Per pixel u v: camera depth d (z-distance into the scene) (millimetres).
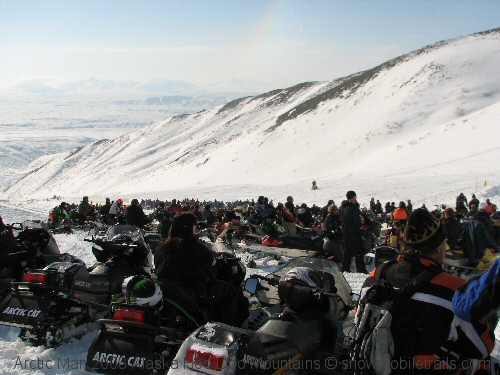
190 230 4801
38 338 5004
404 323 2896
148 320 4027
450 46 162500
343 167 86500
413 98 124500
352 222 9750
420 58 158375
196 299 4633
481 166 49406
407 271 3051
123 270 5758
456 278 2971
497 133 68375
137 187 132500
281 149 121750
